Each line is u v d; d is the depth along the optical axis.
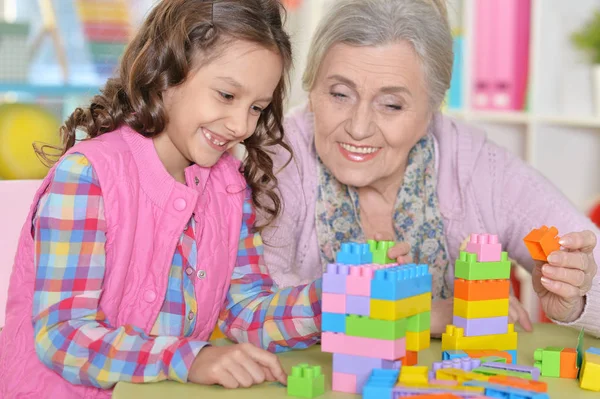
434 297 1.62
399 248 1.13
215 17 1.22
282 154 1.62
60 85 3.02
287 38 1.33
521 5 2.83
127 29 3.19
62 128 1.42
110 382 1.09
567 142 2.79
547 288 1.23
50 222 1.17
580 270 1.22
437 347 1.29
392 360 1.01
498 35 2.89
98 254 1.18
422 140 1.63
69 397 1.17
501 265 1.15
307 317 1.26
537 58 2.73
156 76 1.24
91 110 1.34
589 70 2.74
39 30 3.17
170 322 1.29
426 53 1.41
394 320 1.00
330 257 1.61
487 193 1.62
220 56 1.21
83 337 1.11
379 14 1.38
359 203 1.63
